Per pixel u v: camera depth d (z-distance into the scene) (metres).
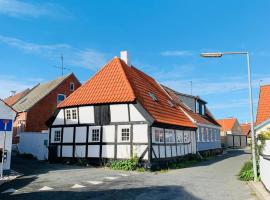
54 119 25.50
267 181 12.02
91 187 13.25
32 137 28.95
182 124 26.97
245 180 15.77
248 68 15.54
